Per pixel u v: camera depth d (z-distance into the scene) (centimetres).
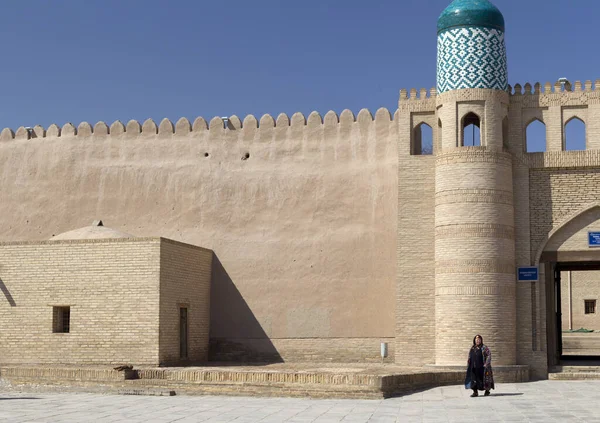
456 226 1794
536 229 1861
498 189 1808
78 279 1809
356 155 2041
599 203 1838
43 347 1814
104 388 1584
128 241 1788
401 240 1903
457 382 1689
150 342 1752
